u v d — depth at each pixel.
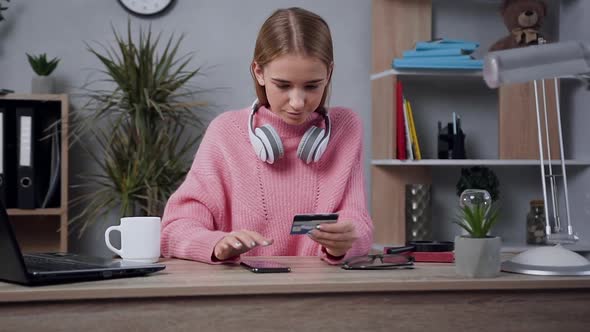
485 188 2.98
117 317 0.97
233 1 3.22
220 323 0.99
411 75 2.99
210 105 3.20
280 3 3.25
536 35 3.00
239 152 1.59
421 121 3.29
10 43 3.09
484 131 3.34
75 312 0.96
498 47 3.07
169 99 2.99
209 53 3.21
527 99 3.01
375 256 1.24
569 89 3.19
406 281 1.03
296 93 1.35
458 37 3.33
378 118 3.08
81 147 3.11
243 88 3.23
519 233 3.34
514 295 1.07
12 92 2.79
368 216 1.58
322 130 1.53
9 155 2.79
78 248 3.10
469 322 1.05
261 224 1.56
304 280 1.04
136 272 1.10
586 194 3.10
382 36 3.18
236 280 1.05
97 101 3.11
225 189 1.60
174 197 1.55
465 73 2.94
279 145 1.51
